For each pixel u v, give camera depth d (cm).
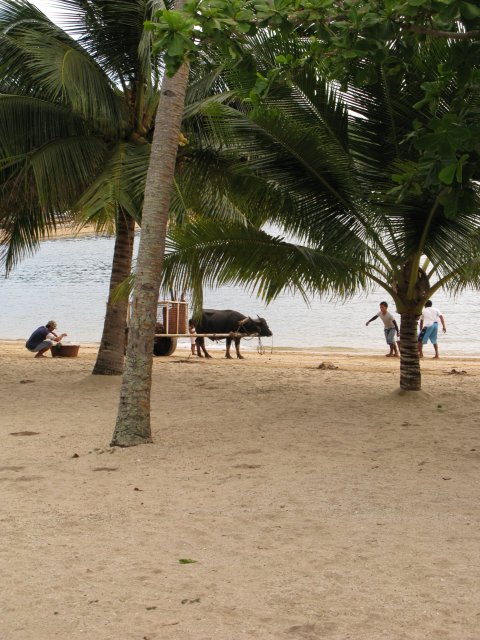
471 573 495
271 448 894
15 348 2570
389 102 1103
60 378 1585
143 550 547
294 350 2752
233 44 531
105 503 668
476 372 1842
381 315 2369
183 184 1377
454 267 1225
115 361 1521
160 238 921
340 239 1250
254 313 4559
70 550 548
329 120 1163
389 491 700
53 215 1562
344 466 802
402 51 577
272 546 552
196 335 2136
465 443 927
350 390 1425
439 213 1164
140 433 916
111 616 436
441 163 509
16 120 1373
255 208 1302
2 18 1412
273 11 498
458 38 523
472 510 637
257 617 432
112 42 1461
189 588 476
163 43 484
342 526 597
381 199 1169
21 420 1103
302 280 1235
